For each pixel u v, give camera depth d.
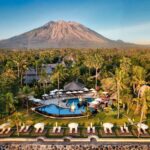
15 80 75.12
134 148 37.47
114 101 56.72
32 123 47.41
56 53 161.00
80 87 67.56
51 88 75.25
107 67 94.56
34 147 37.97
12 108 52.59
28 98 61.06
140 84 53.59
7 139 39.44
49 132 42.62
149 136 40.31
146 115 49.47
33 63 97.81
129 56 133.50
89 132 42.19
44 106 59.47
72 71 84.75
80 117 50.72
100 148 37.62
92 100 64.12
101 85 75.50
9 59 112.06
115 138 39.19
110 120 48.44
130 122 46.91
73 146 37.69
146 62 93.56
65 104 61.56
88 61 85.12
